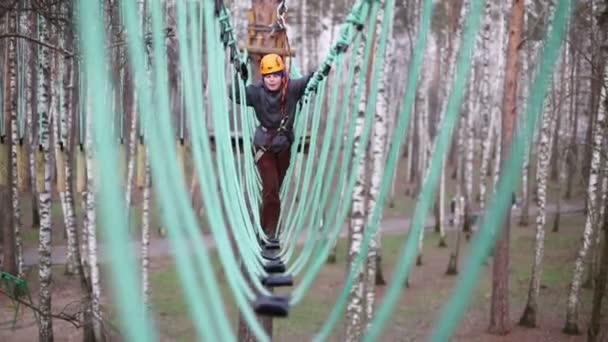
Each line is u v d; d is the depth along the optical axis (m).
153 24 1.80
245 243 3.48
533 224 25.67
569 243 21.94
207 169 2.46
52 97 15.14
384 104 14.13
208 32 3.37
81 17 1.19
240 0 24.55
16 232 17.53
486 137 21.23
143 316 1.10
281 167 5.25
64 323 14.29
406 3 21.19
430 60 35.41
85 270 17.72
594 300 12.48
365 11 3.12
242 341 8.77
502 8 24.77
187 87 2.43
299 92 5.10
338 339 13.75
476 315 15.59
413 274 19.61
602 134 13.96
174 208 1.46
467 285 1.04
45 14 7.46
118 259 1.04
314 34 31.86
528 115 1.14
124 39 6.33
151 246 21.77
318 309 15.75
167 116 1.67
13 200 17.80
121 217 1.08
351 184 2.85
